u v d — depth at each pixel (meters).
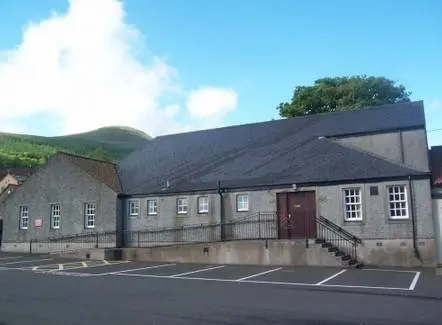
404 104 28.34
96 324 9.93
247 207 25.62
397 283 15.58
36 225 32.59
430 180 21.92
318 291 14.11
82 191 30.89
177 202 27.83
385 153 24.78
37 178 33.19
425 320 9.98
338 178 23.23
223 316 10.62
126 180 31.58
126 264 23.75
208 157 30.58
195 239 26.80
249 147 29.92
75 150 125.06
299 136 28.77
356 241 22.45
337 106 40.22
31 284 16.33
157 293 14.10
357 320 10.05
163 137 36.66
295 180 24.27
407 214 21.80
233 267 21.48
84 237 30.20
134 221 29.17
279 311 11.11
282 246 22.16
